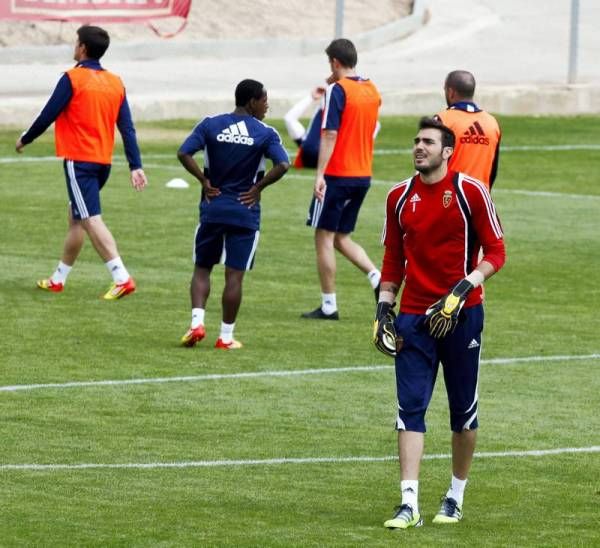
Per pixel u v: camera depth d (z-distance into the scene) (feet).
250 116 136.26
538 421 115.96
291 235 201.26
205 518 90.12
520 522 90.84
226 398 120.98
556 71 396.37
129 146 159.12
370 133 152.56
